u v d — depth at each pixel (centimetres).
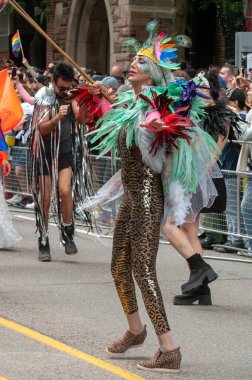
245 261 1220
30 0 3094
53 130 1177
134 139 711
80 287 1021
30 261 1187
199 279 943
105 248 1292
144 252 709
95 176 1406
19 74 1748
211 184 798
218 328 859
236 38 1711
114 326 851
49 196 1185
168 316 903
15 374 701
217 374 718
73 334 821
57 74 1164
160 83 738
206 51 2825
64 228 1202
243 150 1246
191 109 723
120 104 736
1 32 3228
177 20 2612
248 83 1465
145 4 2575
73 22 2816
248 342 812
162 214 724
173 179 720
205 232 1334
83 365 730
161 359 716
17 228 1476
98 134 732
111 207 855
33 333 821
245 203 1241
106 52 2866
